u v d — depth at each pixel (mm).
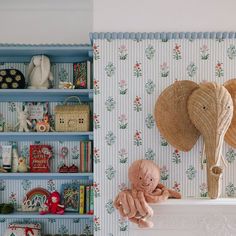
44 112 3199
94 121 2750
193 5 2791
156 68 2754
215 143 2502
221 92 2508
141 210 2473
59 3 3242
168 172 2736
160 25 2787
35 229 3066
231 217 2656
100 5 2791
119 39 2760
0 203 3176
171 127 2662
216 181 2541
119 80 2754
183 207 2645
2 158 3160
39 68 3057
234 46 2762
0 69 3158
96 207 2732
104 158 2742
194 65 2758
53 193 3031
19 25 3246
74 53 3062
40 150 3109
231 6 2787
